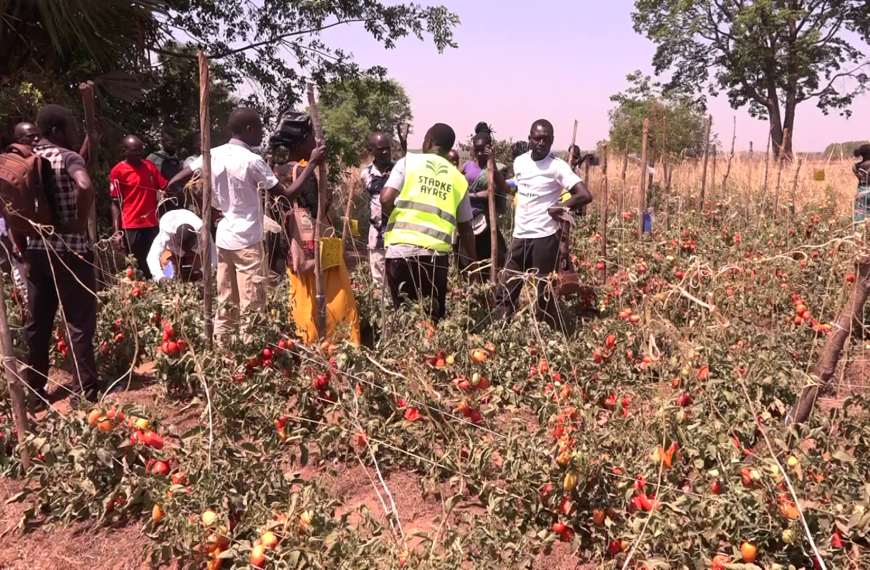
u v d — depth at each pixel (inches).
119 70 399.5
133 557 116.8
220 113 497.4
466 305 217.2
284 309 192.5
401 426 147.0
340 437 145.3
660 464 115.3
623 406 150.7
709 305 132.2
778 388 157.4
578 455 113.7
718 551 108.6
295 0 505.0
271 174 173.8
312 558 101.3
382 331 184.2
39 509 129.5
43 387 175.0
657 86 1515.7
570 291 217.2
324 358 161.6
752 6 1284.4
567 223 215.2
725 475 113.7
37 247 159.6
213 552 108.7
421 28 530.6
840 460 123.1
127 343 190.4
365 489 139.3
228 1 505.0
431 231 194.7
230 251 176.4
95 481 126.1
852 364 197.2
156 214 260.7
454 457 137.0
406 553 105.1
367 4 513.3
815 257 264.2
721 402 145.8
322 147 173.9
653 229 373.4
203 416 145.0
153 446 127.8
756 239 319.3
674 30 1448.1
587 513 117.2
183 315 178.5
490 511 116.6
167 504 114.3
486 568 104.7
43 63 374.6
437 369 162.4
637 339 185.3
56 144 159.5
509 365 179.5
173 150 318.3
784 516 105.2
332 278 191.5
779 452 122.0
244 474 125.8
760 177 509.4
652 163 547.2
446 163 202.7
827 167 533.6
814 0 1353.3
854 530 105.8
